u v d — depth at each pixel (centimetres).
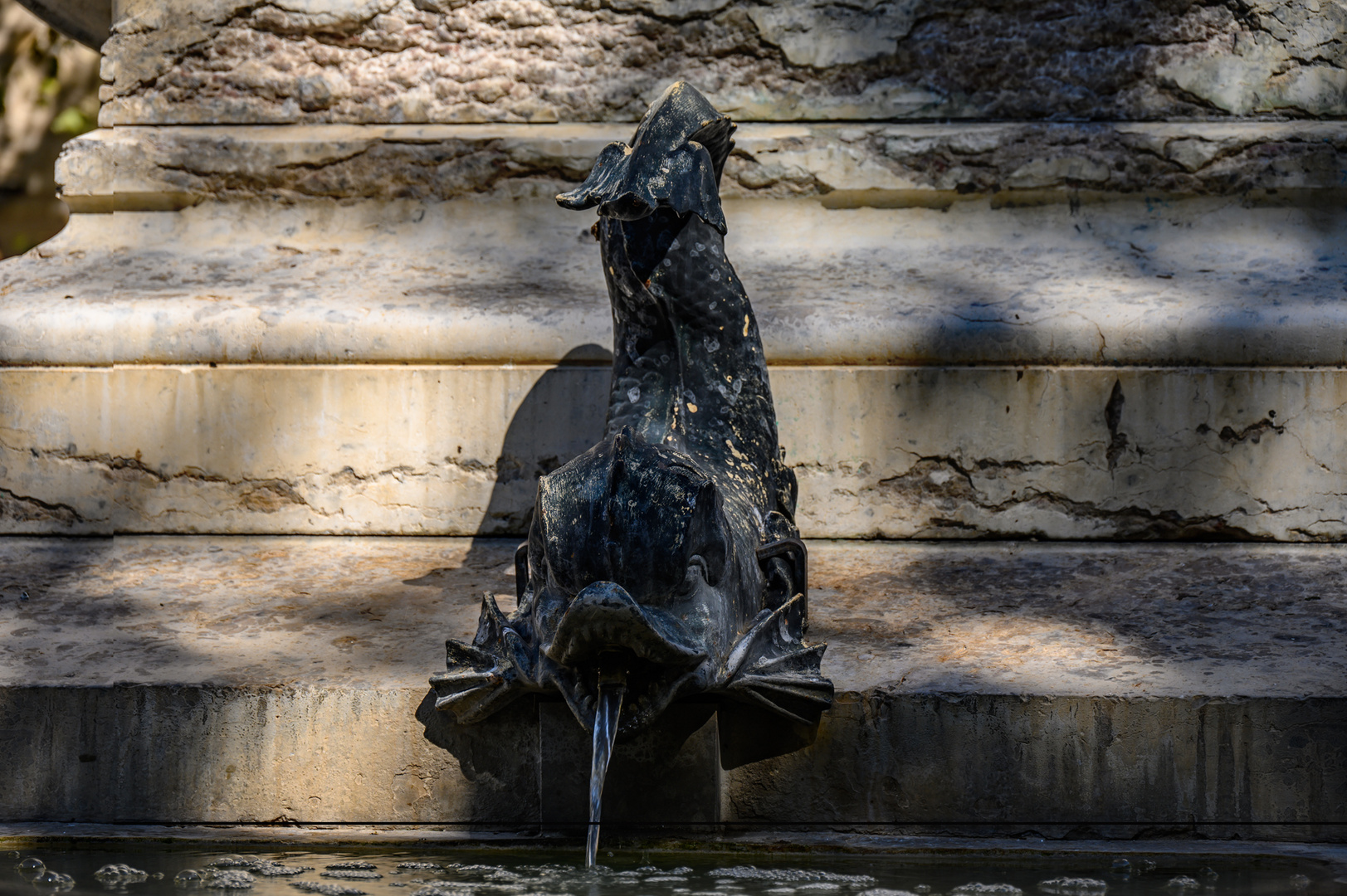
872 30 442
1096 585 337
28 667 282
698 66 448
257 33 454
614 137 435
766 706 256
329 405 383
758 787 265
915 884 224
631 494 229
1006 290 391
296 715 269
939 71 442
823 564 360
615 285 307
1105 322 370
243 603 329
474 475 382
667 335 307
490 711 260
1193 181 422
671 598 231
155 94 455
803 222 434
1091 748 258
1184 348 366
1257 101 434
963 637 298
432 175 438
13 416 389
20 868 238
